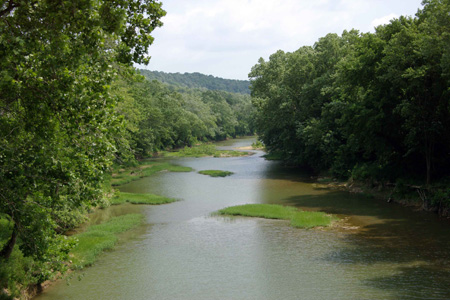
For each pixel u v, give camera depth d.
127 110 37.41
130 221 24.34
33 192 10.59
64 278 15.29
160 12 10.20
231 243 19.94
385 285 13.95
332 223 23.17
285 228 22.50
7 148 9.35
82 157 9.92
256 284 14.62
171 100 90.62
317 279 14.86
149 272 16.09
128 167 51.66
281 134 49.75
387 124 28.12
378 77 25.45
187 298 13.55
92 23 8.52
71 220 20.38
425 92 25.03
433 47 22.66
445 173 27.56
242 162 61.28
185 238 21.03
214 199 32.12
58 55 8.61
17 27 8.95
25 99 9.28
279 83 52.19
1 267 12.66
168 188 37.81
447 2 22.39
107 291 14.24
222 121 129.88
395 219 23.50
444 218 23.20
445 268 15.38
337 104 34.12
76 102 8.87
